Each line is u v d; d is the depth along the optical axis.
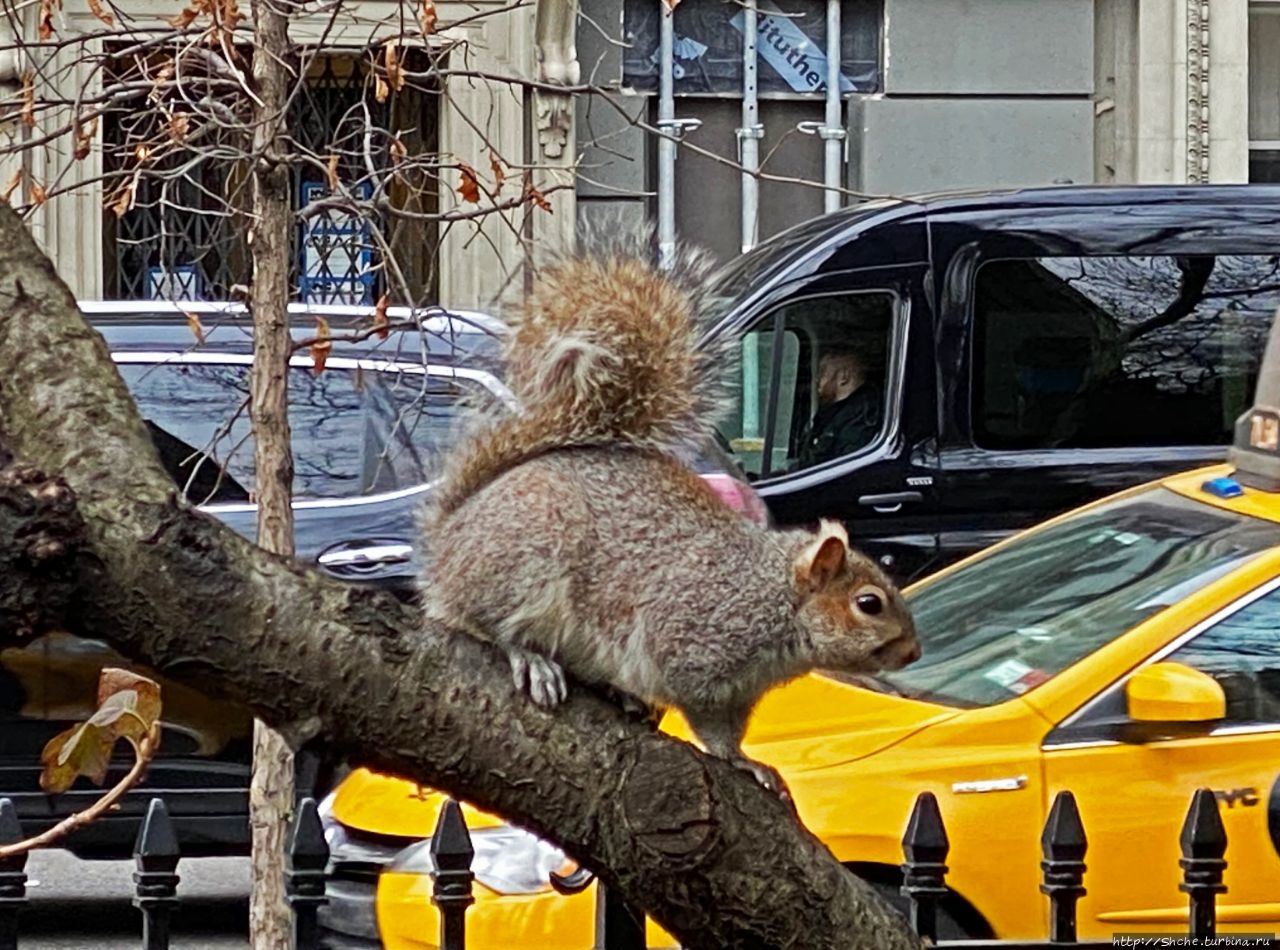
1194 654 4.99
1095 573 5.60
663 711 3.87
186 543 2.34
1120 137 13.98
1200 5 13.85
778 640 3.62
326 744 2.48
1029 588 5.64
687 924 2.71
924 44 13.76
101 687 2.65
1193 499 5.88
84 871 7.98
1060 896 3.68
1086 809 4.80
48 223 11.68
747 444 8.28
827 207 13.88
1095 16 13.91
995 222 8.43
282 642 2.41
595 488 3.35
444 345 6.98
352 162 7.28
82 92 5.38
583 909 4.70
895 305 8.35
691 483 3.53
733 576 3.50
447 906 3.38
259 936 4.90
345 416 6.94
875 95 13.79
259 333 4.87
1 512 2.22
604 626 3.33
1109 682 4.95
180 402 6.99
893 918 2.88
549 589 3.25
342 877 5.23
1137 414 8.40
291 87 5.41
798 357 8.32
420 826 5.15
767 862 2.71
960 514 8.23
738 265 8.76
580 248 3.52
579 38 13.31
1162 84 13.89
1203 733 4.88
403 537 6.82
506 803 2.60
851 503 8.16
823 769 4.89
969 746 4.89
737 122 13.69
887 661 3.73
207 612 2.35
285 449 4.87
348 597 2.49
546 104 12.67
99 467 2.37
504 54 12.51
